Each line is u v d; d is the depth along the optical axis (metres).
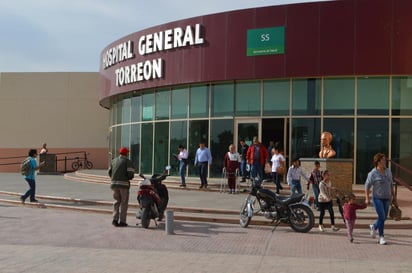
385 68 19.47
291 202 12.59
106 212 15.44
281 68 20.58
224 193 19.22
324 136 17.23
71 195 18.81
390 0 19.47
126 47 25.64
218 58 21.83
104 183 24.70
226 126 22.34
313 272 8.16
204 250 10.12
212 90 22.75
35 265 8.52
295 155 20.91
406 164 19.83
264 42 20.86
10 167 38.19
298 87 21.05
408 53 19.34
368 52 19.61
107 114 38.06
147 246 10.49
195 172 23.25
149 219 12.84
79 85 38.28
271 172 19.06
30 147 38.22
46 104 38.34
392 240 11.48
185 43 22.69
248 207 13.04
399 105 19.98
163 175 13.62
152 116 25.20
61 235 11.67
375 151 20.06
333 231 12.65
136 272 8.06
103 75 29.20
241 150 21.73
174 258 9.21
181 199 17.27
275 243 11.00
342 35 19.84
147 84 24.50
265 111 21.56
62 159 37.84
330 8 20.00
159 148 24.73
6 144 38.31
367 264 8.84
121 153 13.22
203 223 13.73
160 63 23.70
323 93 20.66
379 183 11.03
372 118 20.16
